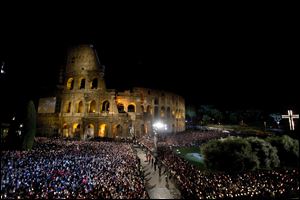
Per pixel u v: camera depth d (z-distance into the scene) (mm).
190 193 22156
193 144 53719
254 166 30609
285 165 34594
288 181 27219
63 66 72125
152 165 33281
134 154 37062
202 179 25406
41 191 18656
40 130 66812
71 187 19969
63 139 53219
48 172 23094
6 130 46312
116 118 59688
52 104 68375
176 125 82500
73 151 34844
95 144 42500
